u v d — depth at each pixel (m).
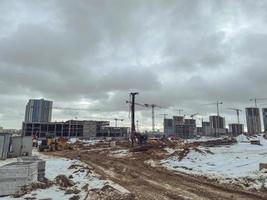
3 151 35.69
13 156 39.88
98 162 33.56
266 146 62.94
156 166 28.98
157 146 54.03
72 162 32.94
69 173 22.77
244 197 14.10
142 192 15.54
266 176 18.77
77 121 162.12
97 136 168.12
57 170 24.80
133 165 30.08
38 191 14.53
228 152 43.28
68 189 14.94
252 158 31.00
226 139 80.81
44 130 151.12
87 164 31.06
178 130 188.88
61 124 156.12
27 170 14.52
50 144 63.44
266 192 15.06
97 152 53.34
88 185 16.84
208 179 19.62
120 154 46.66
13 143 40.94
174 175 22.16
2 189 13.80
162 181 19.36
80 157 41.44
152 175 22.34
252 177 18.86
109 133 174.62
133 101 67.69
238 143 74.88
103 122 173.25
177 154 36.47
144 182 19.00
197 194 14.95
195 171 24.03
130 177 21.39
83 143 84.75
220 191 15.59
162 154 42.25
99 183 17.75
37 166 16.78
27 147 41.47
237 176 19.95
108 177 21.22
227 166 25.98
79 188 15.80
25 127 148.50
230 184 17.42
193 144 66.44
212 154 38.84
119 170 25.80
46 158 40.22
